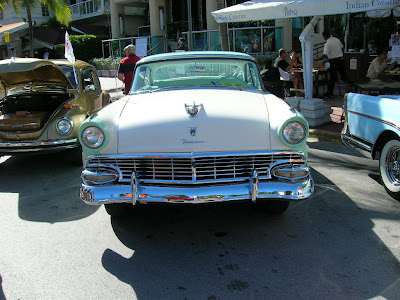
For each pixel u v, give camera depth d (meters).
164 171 3.34
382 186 4.94
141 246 3.57
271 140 3.38
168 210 4.38
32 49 18.95
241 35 15.59
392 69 10.02
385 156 4.61
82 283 3.00
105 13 27.44
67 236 3.79
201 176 3.31
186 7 21.69
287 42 15.77
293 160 3.37
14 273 3.15
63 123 5.69
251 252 3.41
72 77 6.68
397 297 2.75
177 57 4.75
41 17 32.47
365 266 3.15
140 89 4.61
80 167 6.23
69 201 4.74
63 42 26.97
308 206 4.39
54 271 3.17
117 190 3.31
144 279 3.04
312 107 7.71
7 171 6.13
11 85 6.68
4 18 32.84
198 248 3.51
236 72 4.71
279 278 3.01
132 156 3.31
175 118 3.46
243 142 3.34
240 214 4.23
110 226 4.01
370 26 14.12
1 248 3.56
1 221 4.16
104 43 24.77
